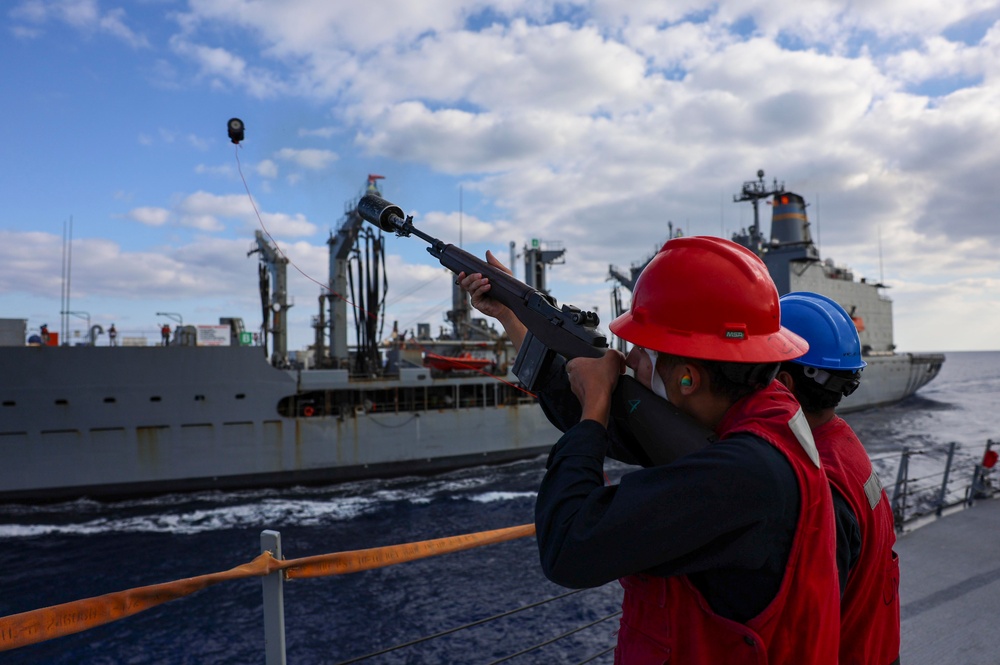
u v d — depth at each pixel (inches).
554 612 521.0
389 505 866.8
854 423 1615.4
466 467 1091.3
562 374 67.7
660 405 54.7
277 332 1124.5
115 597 65.9
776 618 44.6
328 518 805.9
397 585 587.8
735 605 46.4
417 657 453.1
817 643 45.2
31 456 802.8
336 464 975.6
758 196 1692.9
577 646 459.5
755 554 44.4
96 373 829.2
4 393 790.5
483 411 1109.7
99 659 458.9
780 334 57.6
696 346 52.8
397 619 516.7
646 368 58.8
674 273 56.1
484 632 488.4
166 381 866.1
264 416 928.3
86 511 809.5
